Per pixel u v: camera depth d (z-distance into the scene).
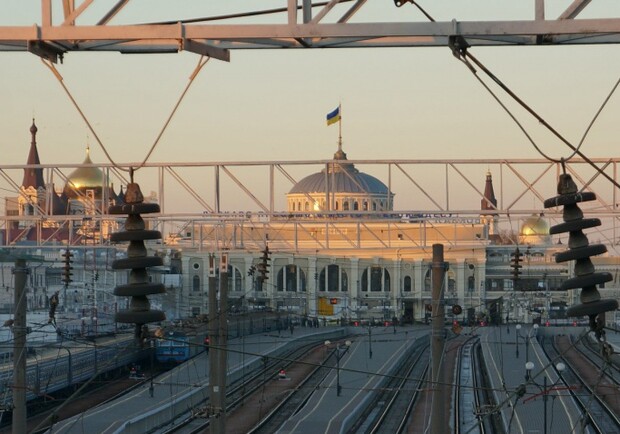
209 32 26.98
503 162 87.38
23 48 28.72
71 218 94.44
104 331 187.00
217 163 91.00
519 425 114.25
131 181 31.16
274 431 120.88
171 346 172.00
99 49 29.05
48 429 106.06
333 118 147.75
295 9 26.66
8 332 142.62
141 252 30.53
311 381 171.50
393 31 26.34
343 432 117.75
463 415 138.50
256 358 186.12
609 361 45.06
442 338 60.06
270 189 91.25
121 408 122.81
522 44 27.75
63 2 27.53
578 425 113.06
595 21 26.19
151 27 27.12
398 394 161.75
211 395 90.62
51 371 127.88
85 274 198.88
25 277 62.56
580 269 28.73
